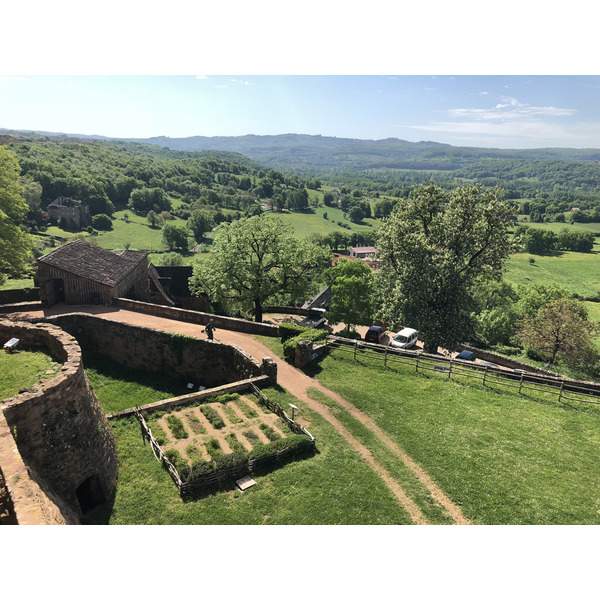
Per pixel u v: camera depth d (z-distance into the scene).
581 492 15.38
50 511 10.92
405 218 40.59
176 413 19.77
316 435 18.59
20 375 17.31
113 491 15.44
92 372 28.23
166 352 27.50
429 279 36.38
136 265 43.16
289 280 43.25
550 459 17.23
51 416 14.00
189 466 15.87
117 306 36.38
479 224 35.81
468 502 14.82
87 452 15.00
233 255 40.31
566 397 22.20
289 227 43.66
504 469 16.56
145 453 17.41
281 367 25.34
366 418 20.12
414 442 18.22
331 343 28.34
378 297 44.66
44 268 34.66
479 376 24.58
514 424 19.73
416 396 22.16
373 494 15.10
